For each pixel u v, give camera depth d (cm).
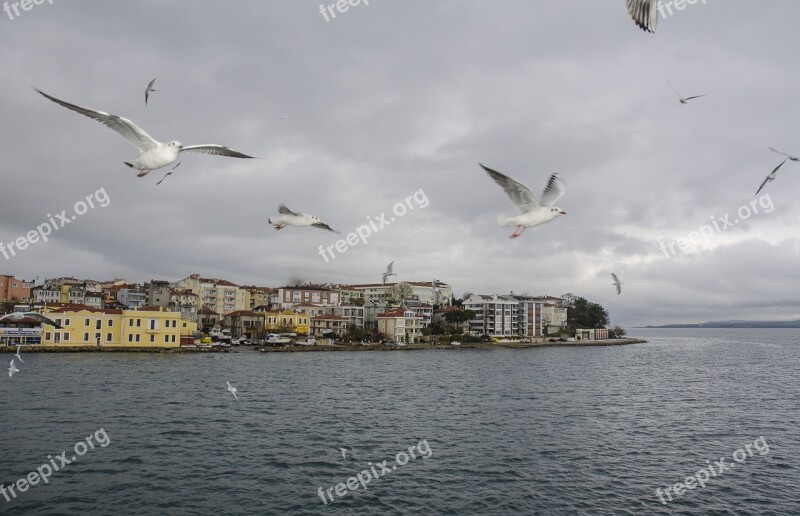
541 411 5091
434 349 14962
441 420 4612
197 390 5906
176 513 2592
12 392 5409
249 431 4053
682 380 7831
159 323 11562
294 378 7325
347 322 16438
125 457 3353
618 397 6053
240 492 2862
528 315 19788
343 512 2659
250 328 15025
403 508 2714
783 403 5731
